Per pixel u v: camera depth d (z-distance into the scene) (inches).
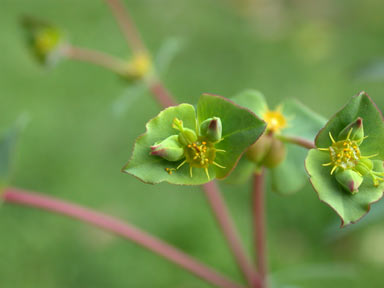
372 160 4.8
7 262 10.7
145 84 7.2
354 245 10.6
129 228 6.2
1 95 13.8
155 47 15.8
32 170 12.3
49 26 7.3
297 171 5.5
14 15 16.5
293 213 11.2
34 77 14.5
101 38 15.7
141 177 4.8
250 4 17.7
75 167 12.5
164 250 6.2
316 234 10.9
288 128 5.4
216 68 15.3
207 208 11.9
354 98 4.8
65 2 17.1
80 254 11.0
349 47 16.2
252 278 6.2
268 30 17.0
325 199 4.8
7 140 6.0
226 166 4.8
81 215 6.2
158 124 4.8
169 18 17.0
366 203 4.7
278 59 15.9
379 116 4.8
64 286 10.5
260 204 6.0
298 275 6.6
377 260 10.4
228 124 4.8
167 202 12.0
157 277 10.6
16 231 11.2
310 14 17.9
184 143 4.8
